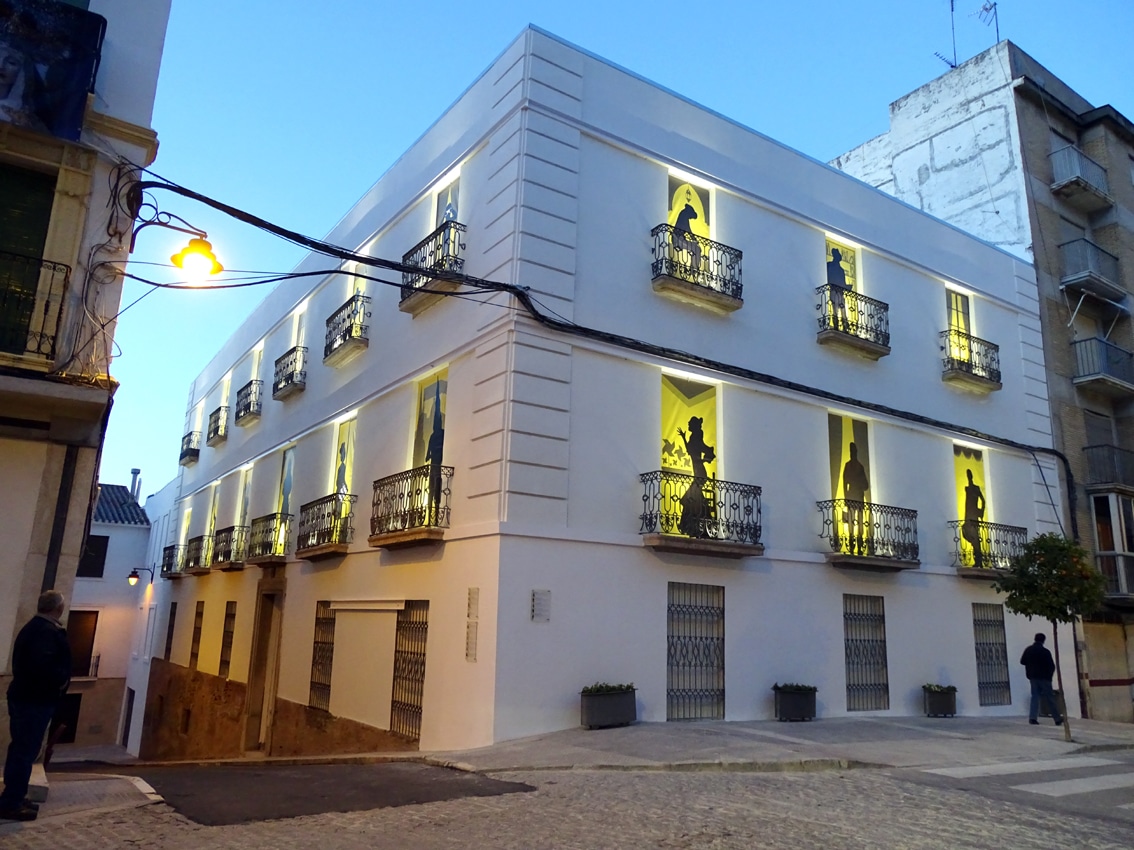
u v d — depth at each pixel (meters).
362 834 5.99
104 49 9.76
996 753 10.76
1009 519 18.55
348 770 9.67
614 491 12.41
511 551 11.21
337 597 15.92
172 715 24.80
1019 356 20.17
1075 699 18.70
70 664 6.72
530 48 13.01
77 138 9.15
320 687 16.03
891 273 17.67
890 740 11.25
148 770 12.77
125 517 33.84
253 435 23.03
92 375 8.84
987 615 17.48
